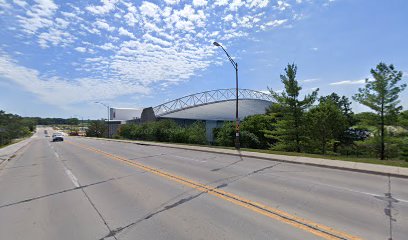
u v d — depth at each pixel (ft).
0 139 158.30
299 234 15.06
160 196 23.82
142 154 63.67
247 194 23.86
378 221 16.93
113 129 268.00
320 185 27.30
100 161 52.08
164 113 191.01
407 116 74.38
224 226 16.48
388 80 71.61
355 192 24.32
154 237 15.20
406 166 37.04
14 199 24.89
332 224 16.48
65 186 29.71
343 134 113.19
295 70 77.61
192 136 107.55
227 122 116.98
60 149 93.25
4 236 16.15
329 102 83.25
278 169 37.83
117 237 15.38
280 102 80.33
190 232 15.72
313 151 79.30
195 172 35.96
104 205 21.71
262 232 15.42
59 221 18.40
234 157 53.67
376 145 77.51
